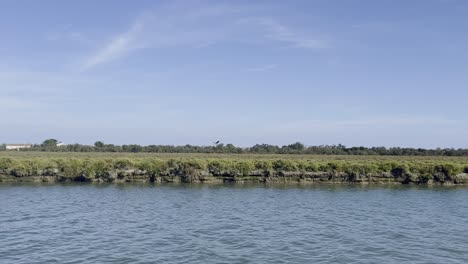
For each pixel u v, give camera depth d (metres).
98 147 155.12
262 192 59.16
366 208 46.84
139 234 33.56
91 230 34.81
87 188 61.69
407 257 27.98
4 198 51.16
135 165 71.00
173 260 26.61
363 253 28.77
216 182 70.81
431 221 40.12
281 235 33.72
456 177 71.00
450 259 27.64
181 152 148.12
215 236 33.16
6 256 27.23
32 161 70.25
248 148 160.00
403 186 68.06
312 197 54.78
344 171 72.25
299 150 155.38
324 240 32.22
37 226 36.12
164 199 51.91
